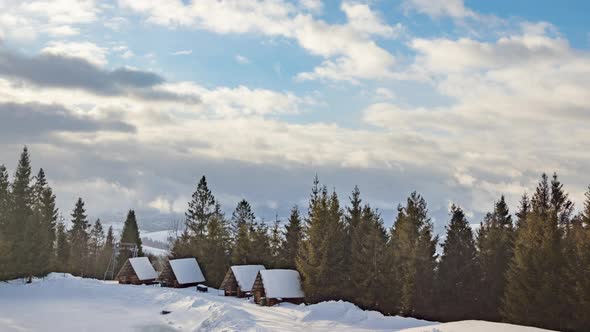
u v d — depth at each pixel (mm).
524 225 61281
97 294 77188
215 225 102500
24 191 93500
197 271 93188
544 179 60719
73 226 146625
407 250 65375
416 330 35688
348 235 72812
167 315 60219
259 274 68938
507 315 50625
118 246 124750
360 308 60094
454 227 67688
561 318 45406
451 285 63062
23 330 49719
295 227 91750
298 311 55281
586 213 48594
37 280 90375
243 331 46000
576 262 46688
